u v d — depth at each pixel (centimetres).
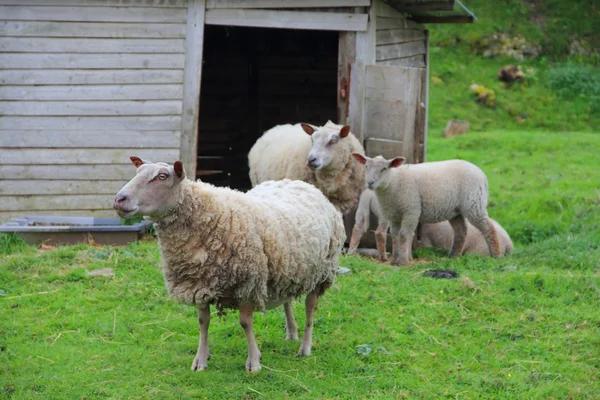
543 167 1612
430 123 2086
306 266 594
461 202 968
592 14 2680
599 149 1780
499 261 934
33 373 597
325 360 625
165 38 1056
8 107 1048
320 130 962
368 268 888
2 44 1044
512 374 601
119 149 1057
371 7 1069
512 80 2328
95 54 1052
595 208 1302
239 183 1565
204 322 592
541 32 2539
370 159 916
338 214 655
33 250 932
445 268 900
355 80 1066
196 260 553
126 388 565
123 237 977
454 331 691
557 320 713
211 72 1541
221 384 569
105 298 769
